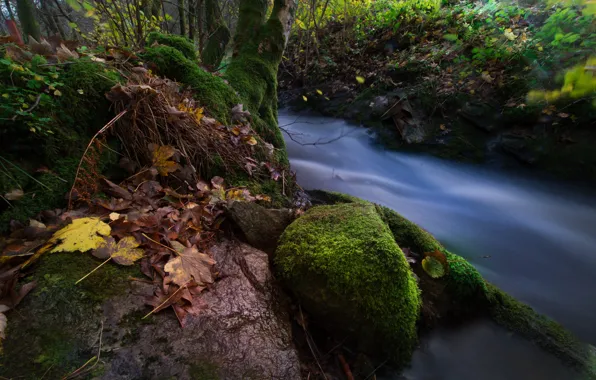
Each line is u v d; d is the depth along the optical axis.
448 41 6.90
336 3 8.68
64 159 1.85
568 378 1.97
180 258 1.58
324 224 2.12
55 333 1.18
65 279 1.34
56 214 1.66
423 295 2.23
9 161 1.64
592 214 4.26
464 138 5.71
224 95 3.25
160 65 2.99
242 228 2.08
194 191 2.32
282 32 4.46
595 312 2.89
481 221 4.33
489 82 5.73
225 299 1.57
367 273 1.75
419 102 6.29
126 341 1.24
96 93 2.12
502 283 3.19
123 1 5.20
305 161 5.41
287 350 1.45
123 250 1.54
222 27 7.01
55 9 8.66
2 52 1.86
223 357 1.31
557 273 3.42
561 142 4.74
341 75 8.38
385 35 8.30
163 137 2.36
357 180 5.04
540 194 4.77
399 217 2.78
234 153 2.84
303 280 1.80
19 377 1.03
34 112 1.77
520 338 2.19
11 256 1.33
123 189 1.95
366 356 1.82
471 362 2.08
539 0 5.91
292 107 8.58
